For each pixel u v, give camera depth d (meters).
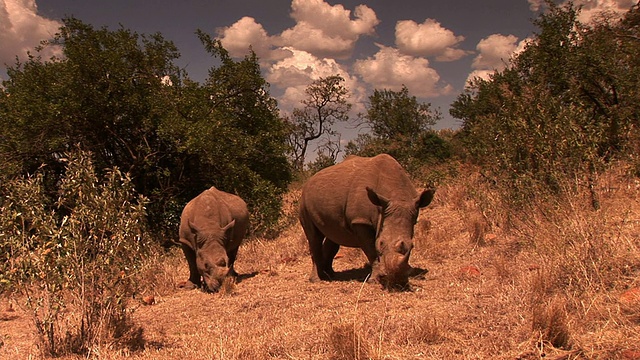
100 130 16.03
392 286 7.19
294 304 7.28
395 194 7.60
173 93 16.30
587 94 11.41
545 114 8.61
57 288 5.90
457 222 11.29
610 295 5.30
